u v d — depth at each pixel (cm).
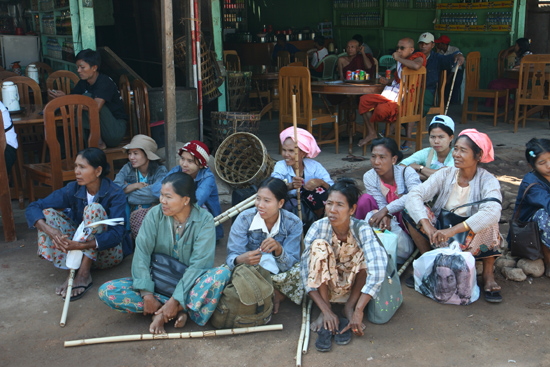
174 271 302
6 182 416
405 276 363
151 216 304
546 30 1020
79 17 602
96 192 365
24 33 910
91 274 371
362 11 1267
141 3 845
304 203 398
